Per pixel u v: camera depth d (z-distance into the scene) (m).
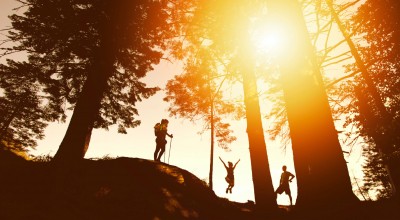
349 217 3.66
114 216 5.35
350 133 9.45
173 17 11.95
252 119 9.92
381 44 8.25
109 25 9.48
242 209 8.91
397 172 7.14
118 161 8.22
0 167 6.12
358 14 8.37
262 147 9.41
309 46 5.75
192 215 6.78
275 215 7.21
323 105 4.96
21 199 4.90
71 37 9.50
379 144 5.84
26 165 6.50
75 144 7.60
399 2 7.02
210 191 9.03
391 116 5.61
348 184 4.22
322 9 9.55
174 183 7.90
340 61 7.87
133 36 10.34
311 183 4.49
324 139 4.62
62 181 5.93
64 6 8.92
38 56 11.38
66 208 5.04
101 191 6.01
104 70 9.08
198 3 11.48
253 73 10.83
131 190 6.43
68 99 11.64
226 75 12.30
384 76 8.02
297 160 5.50
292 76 5.38
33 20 8.82
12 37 8.83
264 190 8.65
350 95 10.38
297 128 5.04
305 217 4.07
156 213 6.00
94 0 9.35
